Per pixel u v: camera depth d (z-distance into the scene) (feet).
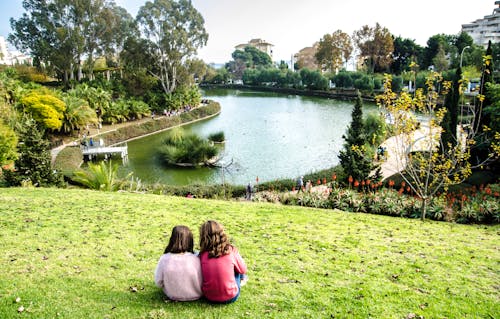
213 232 15.69
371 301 18.10
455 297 19.11
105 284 18.54
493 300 19.01
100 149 109.91
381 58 337.93
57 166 89.25
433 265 23.89
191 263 15.71
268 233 30.30
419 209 45.93
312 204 52.29
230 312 15.88
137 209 37.19
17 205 35.96
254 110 237.86
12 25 179.32
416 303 18.20
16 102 110.32
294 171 96.43
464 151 41.78
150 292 17.78
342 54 391.24
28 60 267.18
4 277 18.84
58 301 16.62
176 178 91.09
